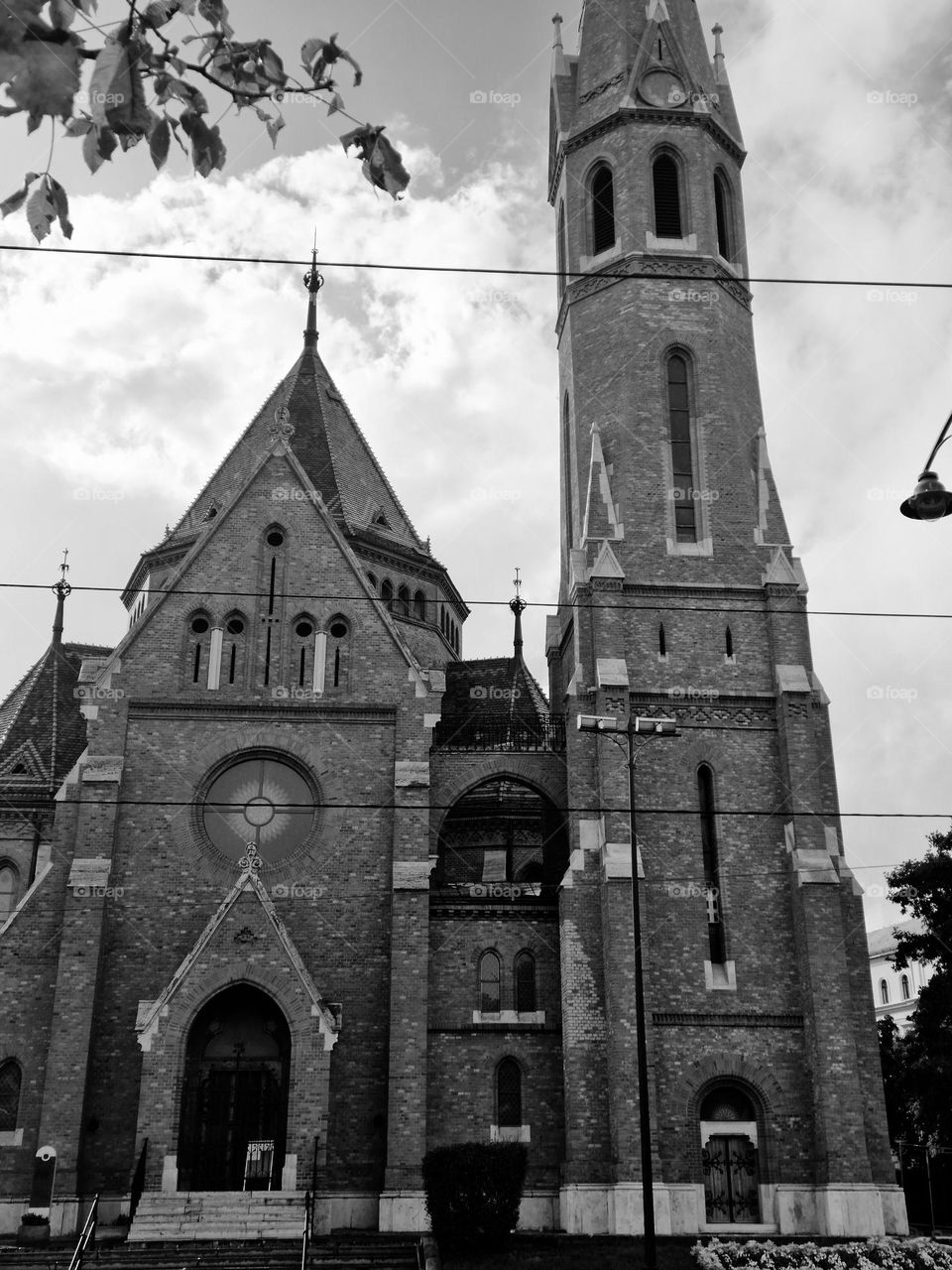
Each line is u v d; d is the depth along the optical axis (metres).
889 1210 41.06
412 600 57.34
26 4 7.90
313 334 62.59
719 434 50.66
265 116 9.96
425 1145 40.00
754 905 43.84
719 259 53.66
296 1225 36.28
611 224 55.00
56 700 52.28
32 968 41.31
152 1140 37.41
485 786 50.50
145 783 43.72
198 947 39.31
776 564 48.12
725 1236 38.00
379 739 44.84
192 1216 36.25
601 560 47.53
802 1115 41.34
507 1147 34.28
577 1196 39.81
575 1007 41.94
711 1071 41.50
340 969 42.16
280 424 49.09
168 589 46.06
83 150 8.96
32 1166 39.19
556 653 56.19
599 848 43.88
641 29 57.12
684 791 45.09
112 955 41.56
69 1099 38.72
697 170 54.66
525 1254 33.22
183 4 9.09
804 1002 42.38
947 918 59.44
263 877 42.97
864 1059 43.31
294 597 46.44
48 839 48.16
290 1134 37.94
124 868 42.56
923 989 58.59
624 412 50.91
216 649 45.50
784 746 45.50
